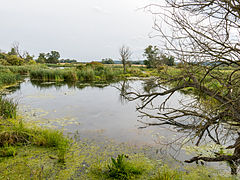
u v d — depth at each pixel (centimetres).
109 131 417
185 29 137
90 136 382
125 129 432
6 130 335
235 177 238
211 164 272
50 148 315
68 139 362
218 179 233
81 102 742
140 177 238
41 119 489
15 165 259
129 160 284
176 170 255
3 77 1184
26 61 2994
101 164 271
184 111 186
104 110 621
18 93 901
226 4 123
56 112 572
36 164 263
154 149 324
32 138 339
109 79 1747
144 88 223
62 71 1664
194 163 275
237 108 153
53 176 238
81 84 1350
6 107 487
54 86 1207
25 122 452
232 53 134
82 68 1925
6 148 297
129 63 2039
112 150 319
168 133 408
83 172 249
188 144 342
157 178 228
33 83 1338
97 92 1015
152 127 449
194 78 184
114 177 239
